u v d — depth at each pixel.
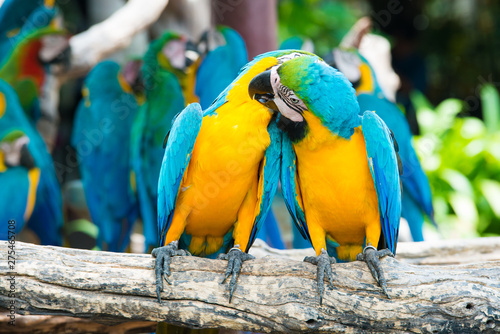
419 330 3.01
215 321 3.10
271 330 3.10
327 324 3.05
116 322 3.21
